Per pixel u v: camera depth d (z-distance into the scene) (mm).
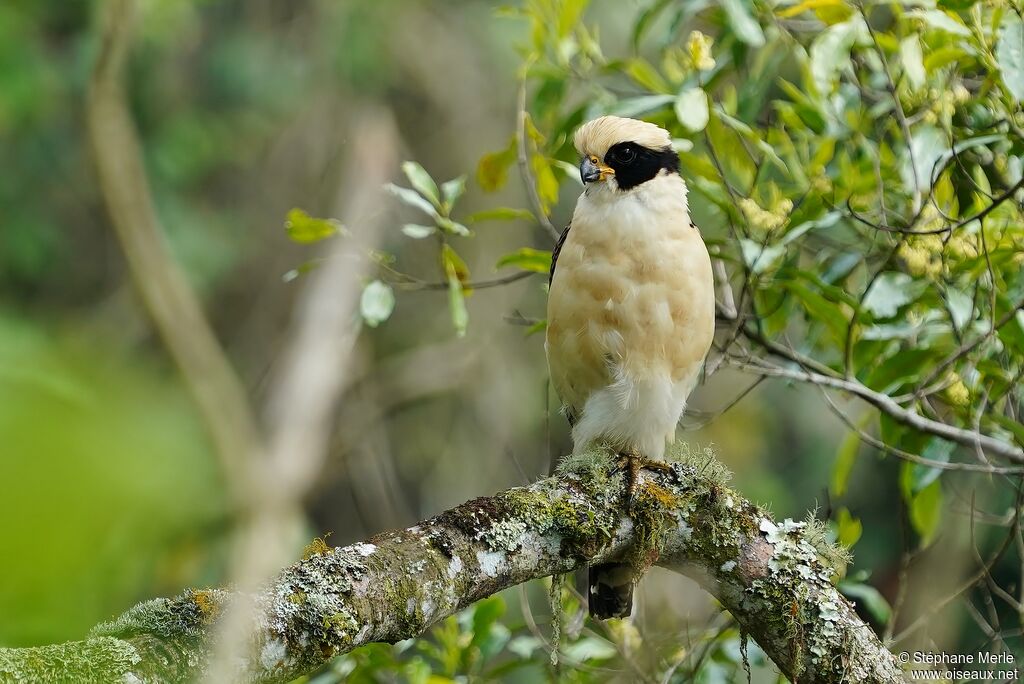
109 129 3852
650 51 15688
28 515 1596
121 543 1663
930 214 8133
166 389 1844
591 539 6191
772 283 8328
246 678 4617
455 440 18234
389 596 5191
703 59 8461
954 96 8086
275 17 19547
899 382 8219
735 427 15898
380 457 17828
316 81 19172
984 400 7676
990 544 11195
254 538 2197
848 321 8180
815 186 8273
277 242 19375
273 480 2285
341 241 16938
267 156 19625
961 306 7723
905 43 7594
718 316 9094
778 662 6555
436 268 18172
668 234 7633
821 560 6531
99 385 1659
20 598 1664
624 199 7711
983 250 7430
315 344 15148
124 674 4148
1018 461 8195
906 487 8609
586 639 8531
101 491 1619
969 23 7699
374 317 8586
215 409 2240
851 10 8234
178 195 18531
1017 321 7652
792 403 15992
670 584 11516
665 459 7203
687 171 9281
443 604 5453
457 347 18031
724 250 9531
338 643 4918
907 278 8133
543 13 9258
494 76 19328
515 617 12695
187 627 4457
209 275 18359
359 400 17750
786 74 11422
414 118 19594
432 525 5664
